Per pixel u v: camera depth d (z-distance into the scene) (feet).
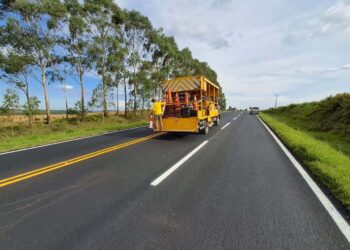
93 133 45.80
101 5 75.41
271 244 8.96
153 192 14.37
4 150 28.63
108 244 9.02
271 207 12.16
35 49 62.54
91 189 14.93
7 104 54.24
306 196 13.56
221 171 18.71
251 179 16.71
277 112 158.71
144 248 8.73
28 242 9.21
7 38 55.93
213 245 8.89
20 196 13.87
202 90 39.27
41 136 45.14
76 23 66.95
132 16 87.86
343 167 18.15
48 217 11.28
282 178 16.89
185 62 136.87
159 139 36.52
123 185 15.64
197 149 28.02
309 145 27.12
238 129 50.78
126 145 31.12
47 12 60.34
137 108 98.68
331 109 57.41
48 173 18.42
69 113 75.56
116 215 11.41
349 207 11.75
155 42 97.19
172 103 38.45
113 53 80.18
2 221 10.93
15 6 55.52
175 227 10.23
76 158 23.56
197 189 14.82
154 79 100.07
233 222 10.64
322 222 10.59
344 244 8.94
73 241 9.26
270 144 31.37
